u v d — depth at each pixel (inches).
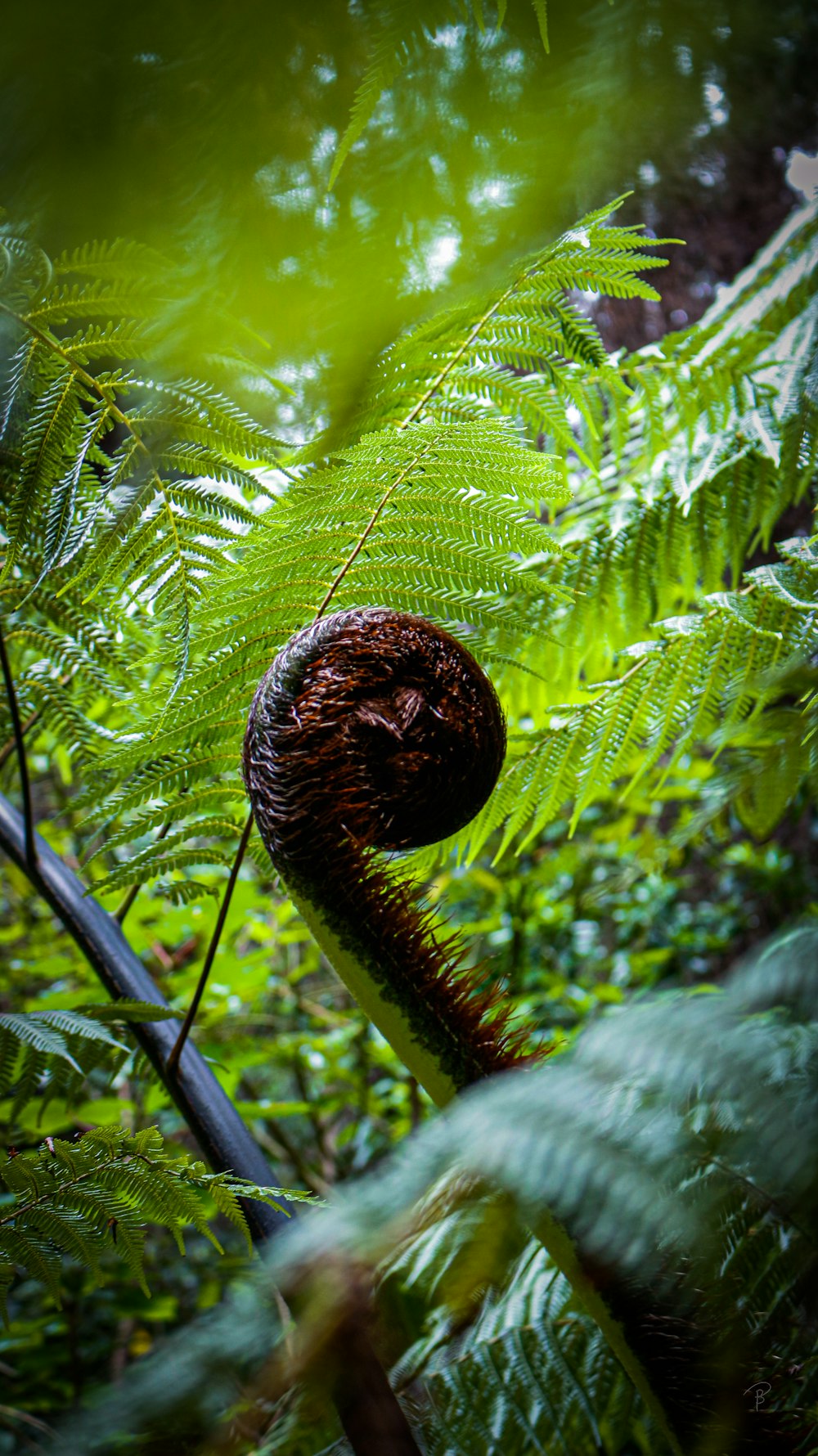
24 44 11.4
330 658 19.5
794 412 28.9
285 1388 16.0
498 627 23.2
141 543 21.6
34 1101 37.7
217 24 12.0
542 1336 23.2
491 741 19.7
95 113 11.8
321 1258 15.9
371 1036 72.4
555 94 13.2
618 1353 17.2
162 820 25.1
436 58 13.2
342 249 13.2
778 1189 15.4
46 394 19.6
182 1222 22.4
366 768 19.2
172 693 21.1
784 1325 17.9
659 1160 14.5
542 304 22.7
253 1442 18.4
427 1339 23.5
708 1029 14.5
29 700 29.9
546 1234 17.0
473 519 22.3
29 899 77.8
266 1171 24.0
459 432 22.2
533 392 25.1
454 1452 22.1
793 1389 17.8
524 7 13.2
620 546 32.9
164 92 12.0
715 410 31.2
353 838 19.1
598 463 31.9
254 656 22.9
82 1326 63.9
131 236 12.5
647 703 28.7
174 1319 64.6
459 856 29.1
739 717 27.5
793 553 27.4
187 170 12.3
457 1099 18.3
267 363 14.0
